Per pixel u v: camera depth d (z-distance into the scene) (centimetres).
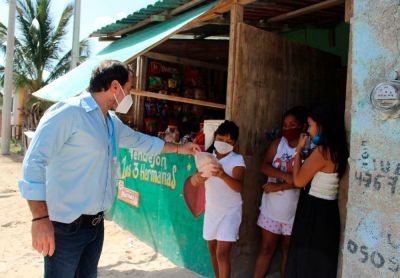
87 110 264
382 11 263
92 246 288
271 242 405
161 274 466
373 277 264
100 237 289
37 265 498
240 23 416
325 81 512
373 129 266
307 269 310
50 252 242
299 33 648
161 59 670
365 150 271
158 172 546
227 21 506
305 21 581
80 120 259
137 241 589
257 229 440
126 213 638
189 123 711
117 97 279
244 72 420
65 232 264
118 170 299
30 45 2158
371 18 270
